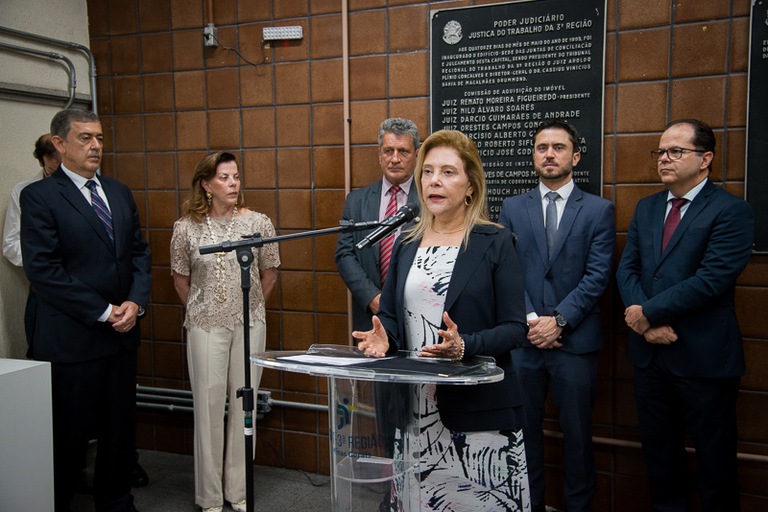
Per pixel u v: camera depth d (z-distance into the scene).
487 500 1.66
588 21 2.68
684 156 2.30
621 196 2.70
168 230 3.46
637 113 2.66
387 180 2.79
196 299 2.79
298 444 3.29
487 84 2.84
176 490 3.09
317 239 3.19
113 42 3.47
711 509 2.35
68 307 2.49
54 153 2.88
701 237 2.28
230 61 3.26
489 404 1.65
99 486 2.71
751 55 2.47
